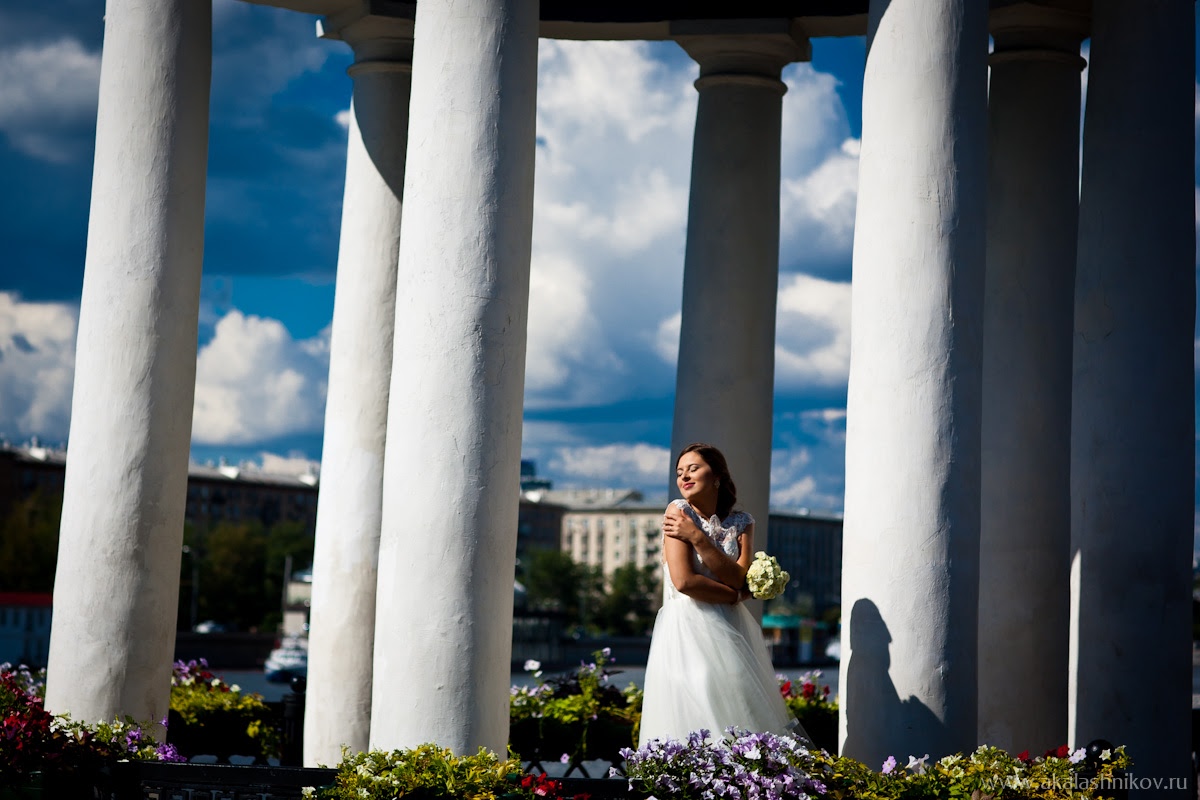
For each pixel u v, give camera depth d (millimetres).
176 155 18000
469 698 14422
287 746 23141
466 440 14562
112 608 17406
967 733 14445
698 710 14750
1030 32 21938
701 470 15367
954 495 14562
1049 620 20750
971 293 14883
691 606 15109
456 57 14969
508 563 14805
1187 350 17719
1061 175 21875
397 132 22594
